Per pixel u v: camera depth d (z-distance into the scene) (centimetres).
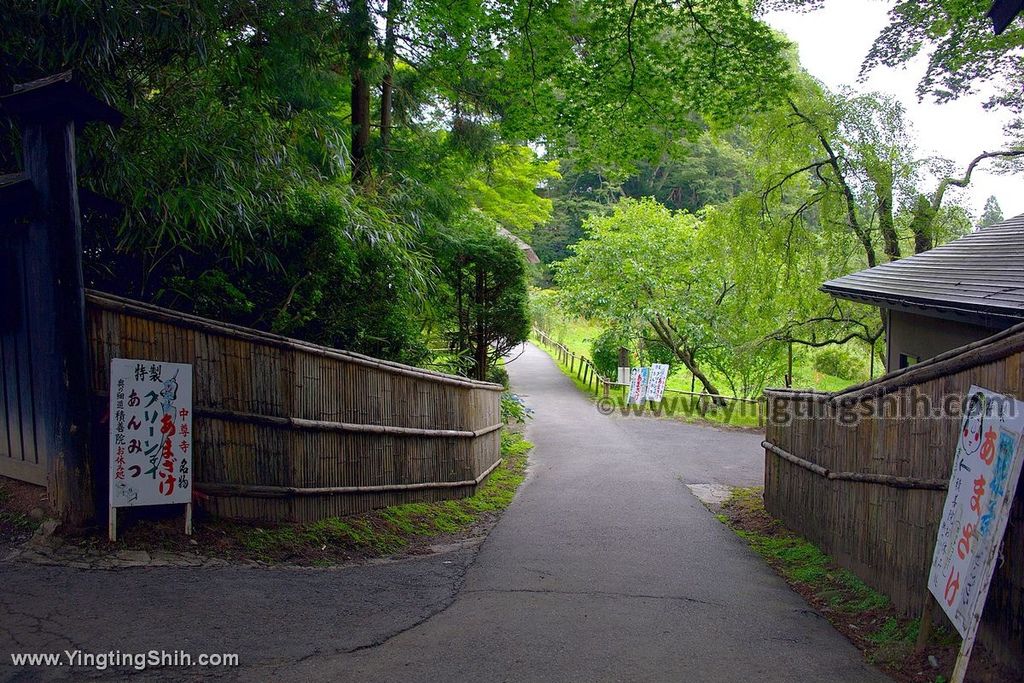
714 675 404
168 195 569
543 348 4331
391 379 786
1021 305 622
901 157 1688
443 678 378
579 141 1166
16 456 547
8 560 464
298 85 964
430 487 878
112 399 498
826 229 1805
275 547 574
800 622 522
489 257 1438
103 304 509
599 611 518
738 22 960
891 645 466
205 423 564
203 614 427
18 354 531
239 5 734
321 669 376
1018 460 341
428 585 569
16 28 512
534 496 1043
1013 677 378
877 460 566
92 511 509
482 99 1259
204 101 701
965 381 440
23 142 487
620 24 987
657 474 1248
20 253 514
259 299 693
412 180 1167
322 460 663
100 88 567
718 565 695
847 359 2547
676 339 2573
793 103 1677
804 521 776
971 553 378
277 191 704
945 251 1091
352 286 779
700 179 4206
